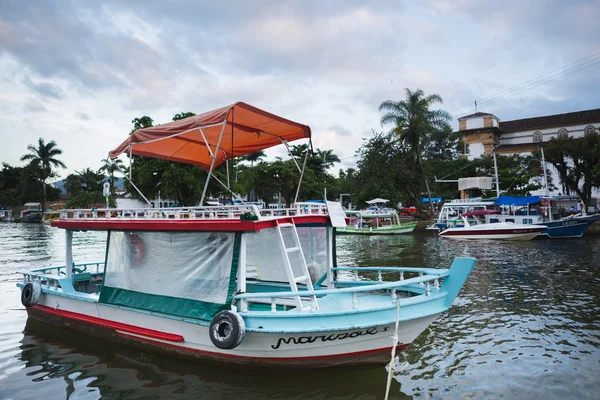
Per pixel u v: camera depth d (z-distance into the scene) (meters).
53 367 7.43
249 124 8.45
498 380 6.83
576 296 12.09
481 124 55.03
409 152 39.38
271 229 8.44
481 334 9.05
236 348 6.80
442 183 48.69
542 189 42.41
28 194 68.31
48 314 9.63
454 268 7.22
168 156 10.56
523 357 7.74
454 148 55.97
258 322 6.47
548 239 28.30
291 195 45.88
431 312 6.83
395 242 29.88
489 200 34.47
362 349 6.69
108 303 8.18
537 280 14.49
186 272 7.28
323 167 51.03
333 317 6.29
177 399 6.23
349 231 38.06
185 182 30.44
